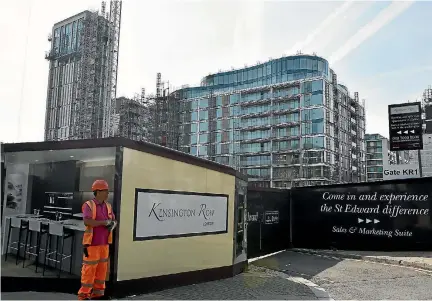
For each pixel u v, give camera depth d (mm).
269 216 15781
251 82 101875
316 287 8242
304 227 17031
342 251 15492
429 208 14648
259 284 8492
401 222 15047
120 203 6570
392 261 12234
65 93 105250
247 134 98500
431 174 31406
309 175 86938
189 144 106375
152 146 7266
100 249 5926
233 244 9867
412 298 7211
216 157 101312
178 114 109125
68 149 7082
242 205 10891
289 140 92125
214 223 9141
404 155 70125
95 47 101875
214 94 104562
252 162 96500
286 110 92938
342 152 96750
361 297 7285
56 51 109625
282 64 96750
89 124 97688
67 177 8172
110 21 106062
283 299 6965
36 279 6797
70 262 7211
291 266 11828
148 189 7172
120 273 6500
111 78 103938
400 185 15234
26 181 8750
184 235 8094
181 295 6938
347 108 103125
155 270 7254
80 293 5734
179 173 8016
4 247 8594
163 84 110250
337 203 16422
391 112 21969
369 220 15648
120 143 6641
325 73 96125
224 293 7312
